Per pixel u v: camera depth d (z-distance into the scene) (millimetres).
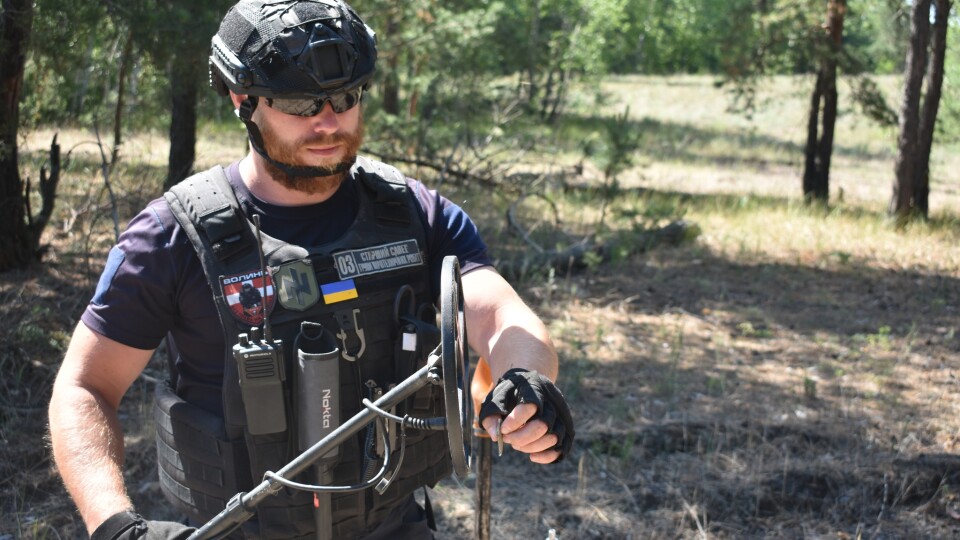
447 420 1359
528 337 1652
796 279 8820
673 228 10242
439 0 12570
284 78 1563
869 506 4328
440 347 1509
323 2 1633
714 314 7523
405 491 1767
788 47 14328
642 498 4277
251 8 1618
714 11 40062
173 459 1760
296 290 1651
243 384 1585
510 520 4055
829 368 6207
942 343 6930
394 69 12688
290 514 1660
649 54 46500
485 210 10430
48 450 4301
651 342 6641
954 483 4484
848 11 15211
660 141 24688
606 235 9445
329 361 1595
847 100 14914
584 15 23594
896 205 12320
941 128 14359
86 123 10125
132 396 5051
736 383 5805
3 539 3703
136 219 1706
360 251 1711
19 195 6918
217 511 1717
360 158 1857
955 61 17484
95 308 1661
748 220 11852
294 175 1646
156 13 6578
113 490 1548
